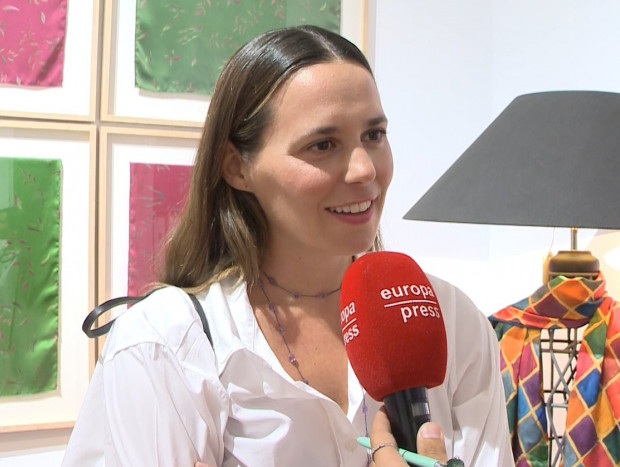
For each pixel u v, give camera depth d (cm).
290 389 86
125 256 166
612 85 160
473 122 201
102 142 163
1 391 158
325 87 83
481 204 115
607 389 128
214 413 87
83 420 92
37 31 159
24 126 158
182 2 169
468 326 101
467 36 200
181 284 100
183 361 86
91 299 163
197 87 170
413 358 68
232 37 173
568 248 174
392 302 71
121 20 165
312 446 88
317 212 85
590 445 127
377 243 110
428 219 122
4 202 158
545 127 118
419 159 195
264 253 98
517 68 192
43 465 162
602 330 132
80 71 162
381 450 64
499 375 103
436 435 62
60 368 162
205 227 99
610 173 111
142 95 167
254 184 91
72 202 163
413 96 194
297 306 96
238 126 91
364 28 184
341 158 84
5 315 159
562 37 176
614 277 162
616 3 158
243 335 91
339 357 94
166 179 169
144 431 82
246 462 87
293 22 178
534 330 140
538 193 111
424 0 195
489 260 203
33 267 160
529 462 134
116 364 86
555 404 136
